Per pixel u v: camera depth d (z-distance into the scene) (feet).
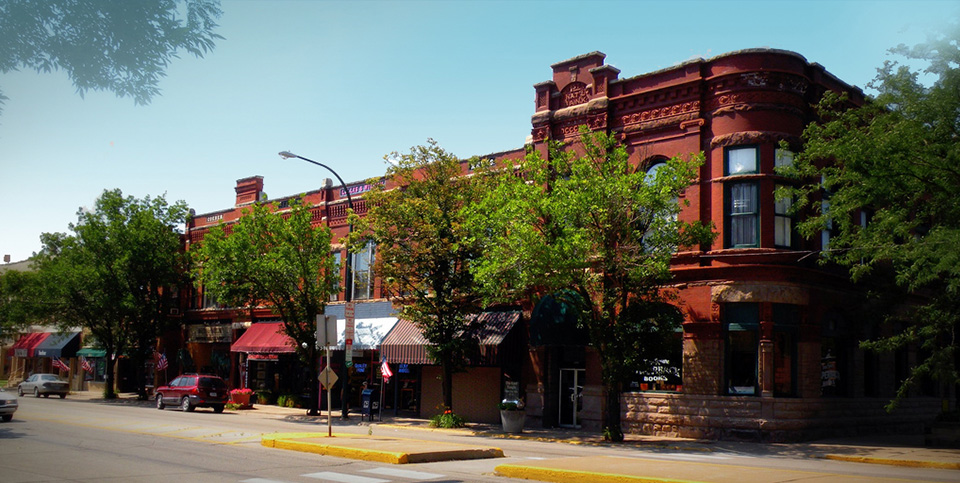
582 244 69.72
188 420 92.89
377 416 109.81
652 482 39.17
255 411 120.57
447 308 91.30
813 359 80.48
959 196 64.34
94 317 152.05
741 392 79.30
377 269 93.15
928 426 73.77
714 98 83.25
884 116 65.98
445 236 92.07
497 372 100.12
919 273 64.23
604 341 74.84
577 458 50.88
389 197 93.50
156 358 157.79
